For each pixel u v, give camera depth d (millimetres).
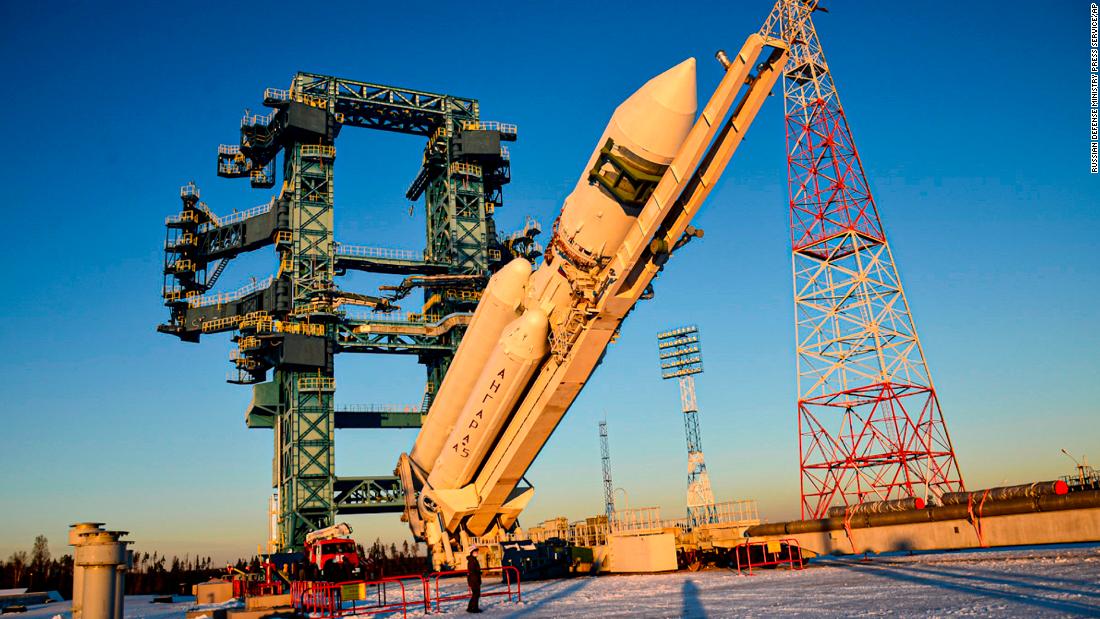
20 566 102188
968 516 35156
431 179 77500
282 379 68938
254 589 40438
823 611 17594
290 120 67312
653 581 31828
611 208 30094
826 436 48281
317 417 66062
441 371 71438
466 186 72188
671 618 18562
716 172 29281
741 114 28625
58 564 111312
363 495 67750
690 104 27219
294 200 68750
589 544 47156
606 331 32188
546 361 35312
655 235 30359
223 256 72500
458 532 41500
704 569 37344
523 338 33844
